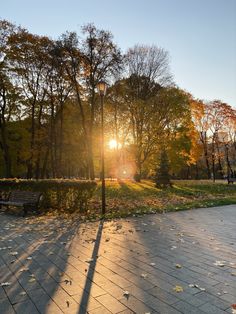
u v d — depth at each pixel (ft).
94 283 13.71
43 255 18.16
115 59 73.51
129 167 107.14
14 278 14.51
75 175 168.76
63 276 14.65
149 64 90.74
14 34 72.95
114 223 27.68
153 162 98.37
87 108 96.73
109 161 129.29
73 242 21.06
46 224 28.09
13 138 99.91
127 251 18.67
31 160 91.40
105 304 11.63
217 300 11.82
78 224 27.63
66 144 104.63
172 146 96.37
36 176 88.84
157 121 85.10
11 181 44.39
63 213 34.47
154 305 11.47
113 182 84.69
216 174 170.60
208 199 47.29
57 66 73.61
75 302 11.85
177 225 26.66
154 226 26.22
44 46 74.02
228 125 128.57
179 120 92.02
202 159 176.04
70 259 17.28
